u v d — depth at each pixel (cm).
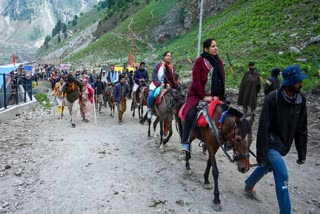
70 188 569
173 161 721
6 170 648
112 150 812
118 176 627
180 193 552
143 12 9344
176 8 7794
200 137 553
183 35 6725
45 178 613
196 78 535
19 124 1152
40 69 5991
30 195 541
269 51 1798
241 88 1116
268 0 3116
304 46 1673
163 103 780
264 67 1513
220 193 552
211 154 513
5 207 499
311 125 909
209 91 548
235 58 1894
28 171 647
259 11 2906
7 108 1302
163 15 8369
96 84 1559
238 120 455
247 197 542
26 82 1731
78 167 674
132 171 656
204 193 552
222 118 484
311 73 1308
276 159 428
